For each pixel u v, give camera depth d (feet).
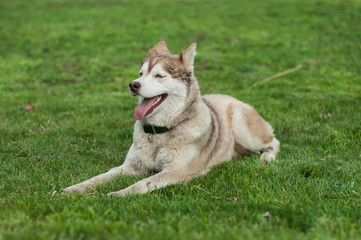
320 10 70.03
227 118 18.29
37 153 18.08
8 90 31.65
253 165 16.14
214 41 50.96
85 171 15.99
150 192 13.79
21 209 11.13
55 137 20.52
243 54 44.27
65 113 25.22
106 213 11.02
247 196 13.00
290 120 23.30
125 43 50.49
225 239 9.36
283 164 16.31
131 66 40.16
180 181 14.96
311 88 30.71
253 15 68.85
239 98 28.45
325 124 22.11
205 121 15.85
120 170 15.60
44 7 81.35
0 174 15.16
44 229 9.41
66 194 12.90
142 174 16.17
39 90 31.68
